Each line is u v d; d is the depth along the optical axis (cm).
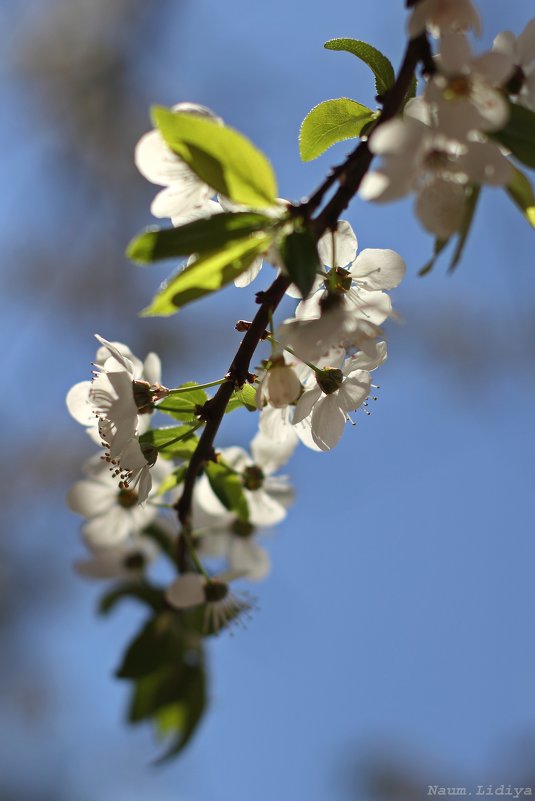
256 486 58
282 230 50
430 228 50
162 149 53
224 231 50
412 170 49
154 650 60
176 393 54
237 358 53
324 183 51
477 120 50
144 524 60
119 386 54
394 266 55
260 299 52
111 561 61
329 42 54
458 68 50
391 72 54
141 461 54
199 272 50
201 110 52
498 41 52
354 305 54
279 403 53
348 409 55
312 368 54
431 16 50
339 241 55
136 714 61
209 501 58
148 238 50
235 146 50
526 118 50
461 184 50
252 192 50
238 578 58
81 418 57
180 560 59
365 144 51
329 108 54
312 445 55
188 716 61
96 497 59
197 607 59
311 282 50
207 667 61
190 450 56
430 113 50
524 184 51
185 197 54
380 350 55
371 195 49
